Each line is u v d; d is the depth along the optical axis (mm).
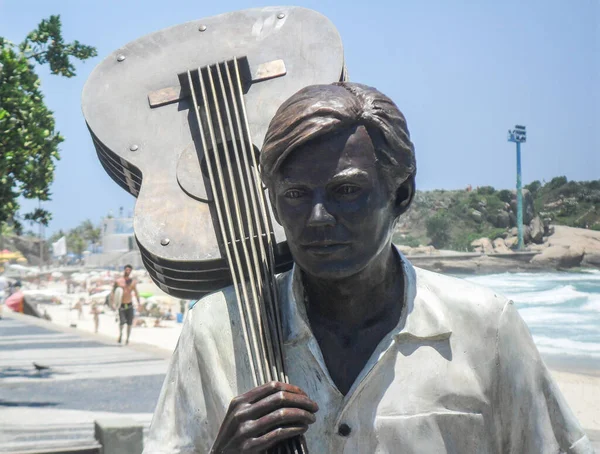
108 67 2738
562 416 2080
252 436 1805
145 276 79688
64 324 37781
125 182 2723
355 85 1928
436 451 1948
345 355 2025
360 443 1948
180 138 2541
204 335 2107
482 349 2016
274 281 2096
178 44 2748
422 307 2016
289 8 2758
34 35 10836
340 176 1835
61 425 10078
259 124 2492
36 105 10719
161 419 2146
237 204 2215
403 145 1900
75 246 142500
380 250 1924
